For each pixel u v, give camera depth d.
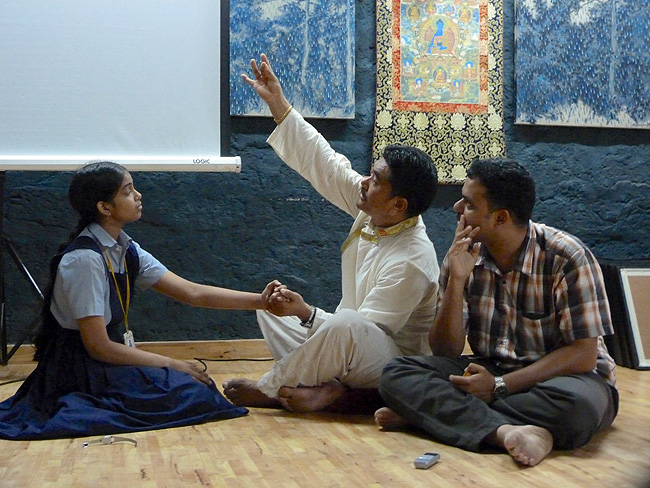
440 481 1.70
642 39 4.10
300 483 1.68
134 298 3.69
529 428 1.90
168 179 3.72
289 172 3.84
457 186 3.98
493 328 2.20
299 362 2.40
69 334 2.38
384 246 2.55
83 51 3.34
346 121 3.89
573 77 4.04
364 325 2.38
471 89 3.96
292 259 3.84
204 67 3.44
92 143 3.34
